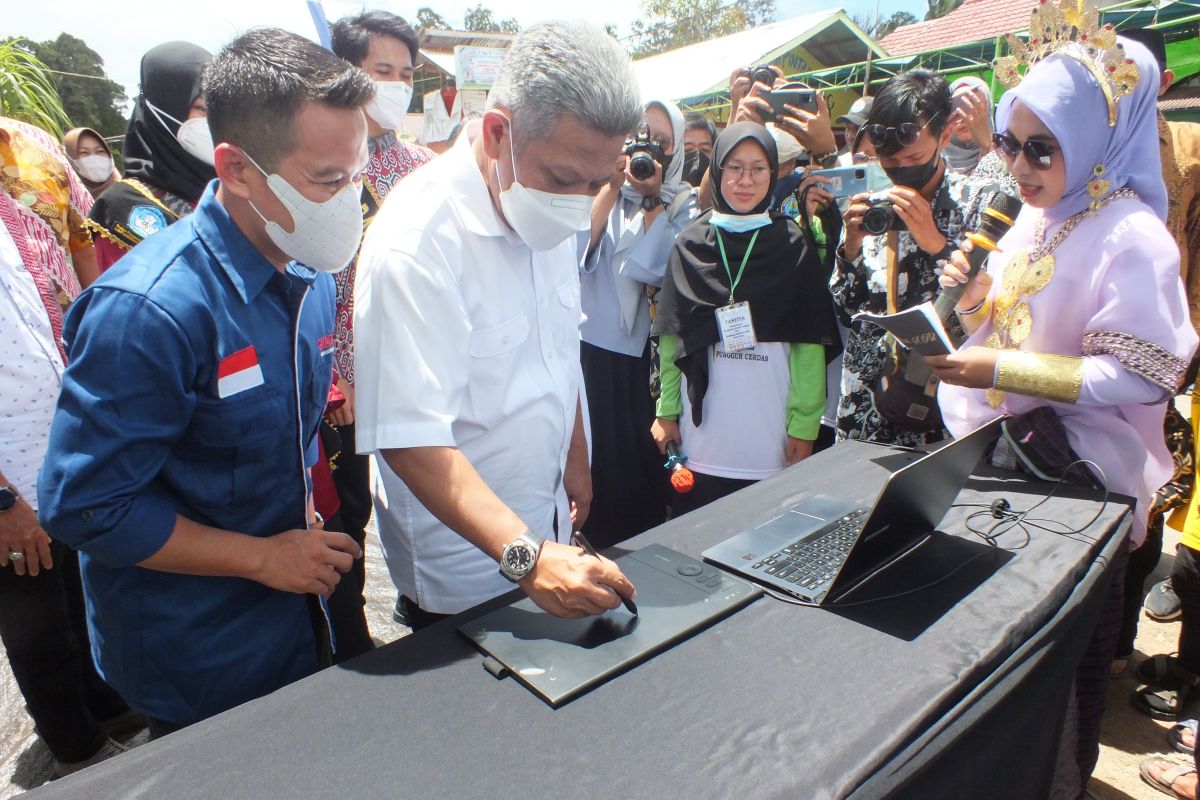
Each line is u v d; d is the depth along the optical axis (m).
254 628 1.20
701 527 1.46
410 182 1.29
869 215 1.92
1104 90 1.36
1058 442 1.54
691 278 2.26
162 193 1.81
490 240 1.30
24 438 1.74
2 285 1.70
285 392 1.16
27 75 5.21
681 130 2.69
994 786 1.11
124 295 0.97
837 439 2.26
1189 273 2.27
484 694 0.97
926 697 0.93
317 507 1.83
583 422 1.71
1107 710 2.15
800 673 0.99
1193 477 1.99
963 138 2.35
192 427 1.08
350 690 0.98
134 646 1.15
